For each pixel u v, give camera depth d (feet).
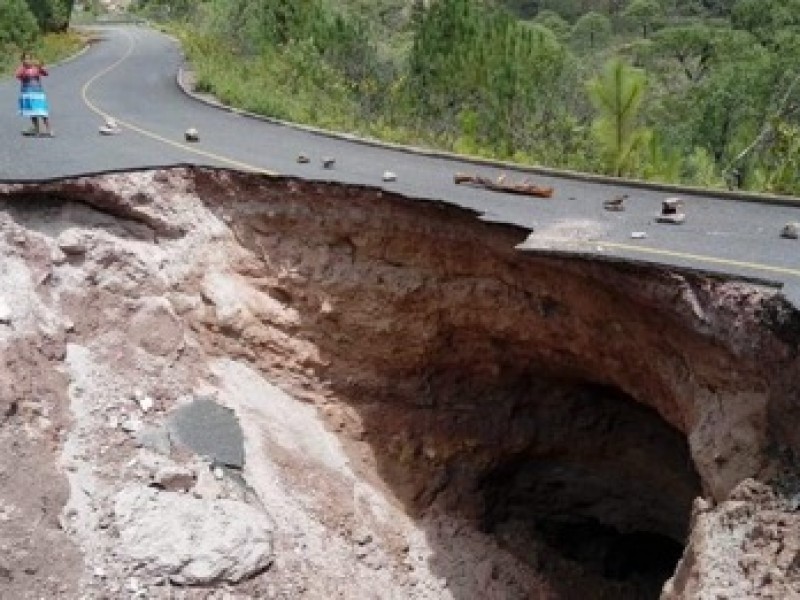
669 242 32.07
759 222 35.09
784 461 24.90
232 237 39.58
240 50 97.66
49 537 28.27
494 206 37.11
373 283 38.32
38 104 49.49
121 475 31.09
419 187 39.86
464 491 41.96
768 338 25.85
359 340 39.65
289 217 38.93
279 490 34.71
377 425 40.52
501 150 59.77
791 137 52.01
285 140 52.01
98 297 36.06
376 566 36.17
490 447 41.86
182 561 29.43
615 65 49.90
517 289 35.32
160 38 147.33
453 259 36.35
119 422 32.96
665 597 25.86
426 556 38.60
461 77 72.13
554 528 45.88
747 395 26.73
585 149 62.18
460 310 37.24
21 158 41.70
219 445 34.35
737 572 22.63
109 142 47.93
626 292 29.96
